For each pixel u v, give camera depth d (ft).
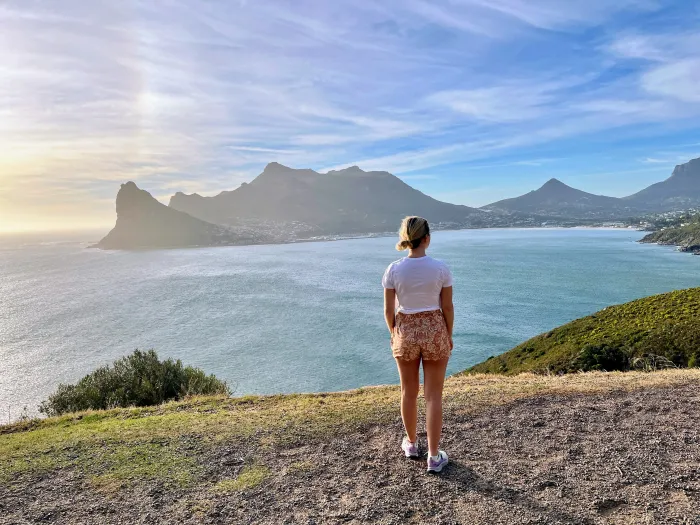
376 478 11.56
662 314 64.34
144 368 42.75
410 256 11.57
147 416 19.62
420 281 11.15
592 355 55.57
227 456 13.50
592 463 12.01
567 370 55.83
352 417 16.61
